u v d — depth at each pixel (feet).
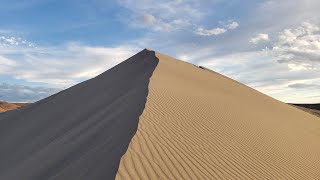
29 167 32.76
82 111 55.31
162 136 32.09
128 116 38.60
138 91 52.80
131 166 24.34
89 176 23.86
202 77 98.68
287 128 62.49
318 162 42.29
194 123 40.19
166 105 44.68
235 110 58.39
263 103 95.45
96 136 34.60
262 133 47.65
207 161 29.17
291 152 42.93
